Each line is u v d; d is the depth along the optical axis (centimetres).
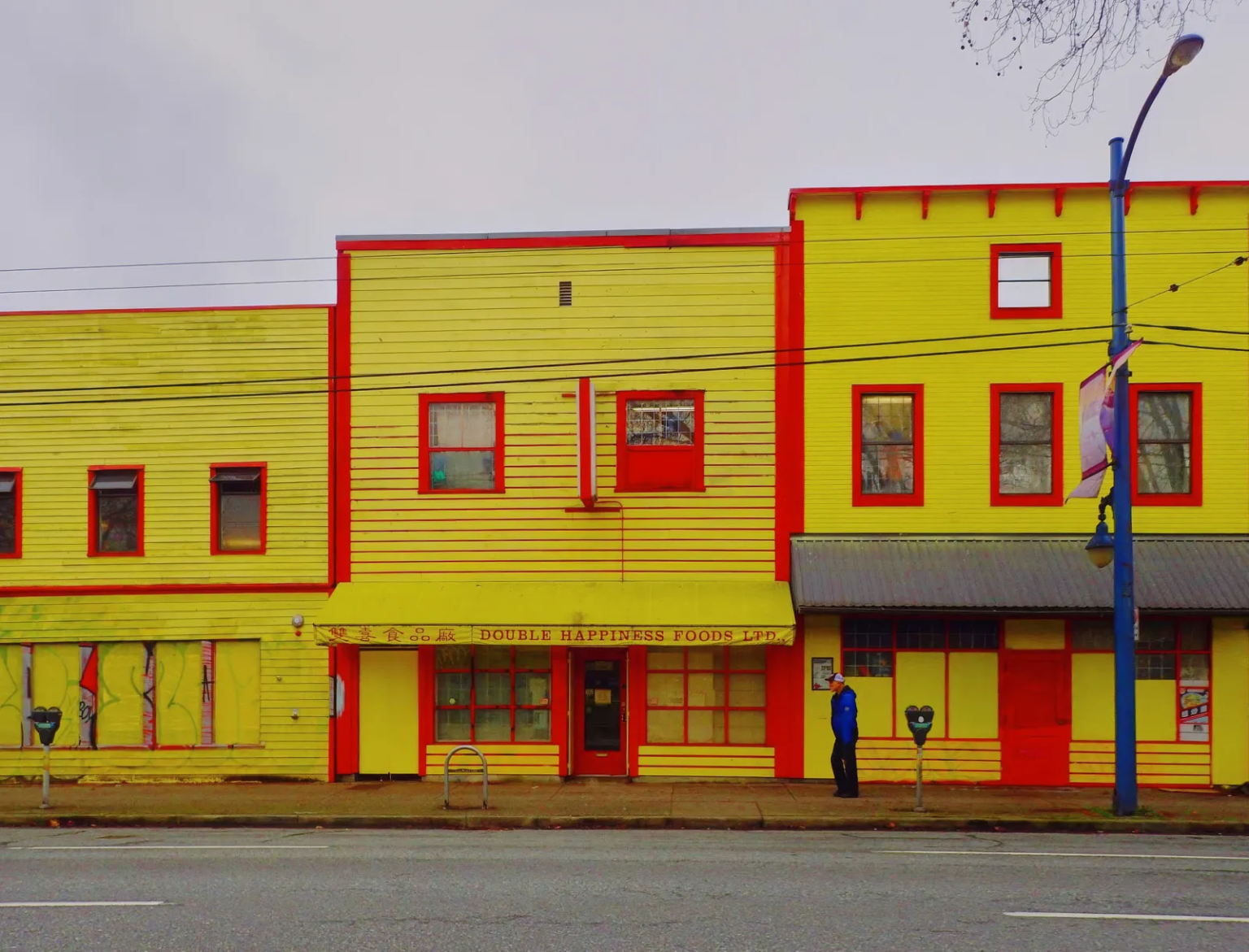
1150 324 1662
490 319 1764
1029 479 1691
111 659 1783
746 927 782
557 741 1717
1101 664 1655
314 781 1734
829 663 1688
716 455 1720
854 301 1720
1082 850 1147
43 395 1806
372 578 1752
